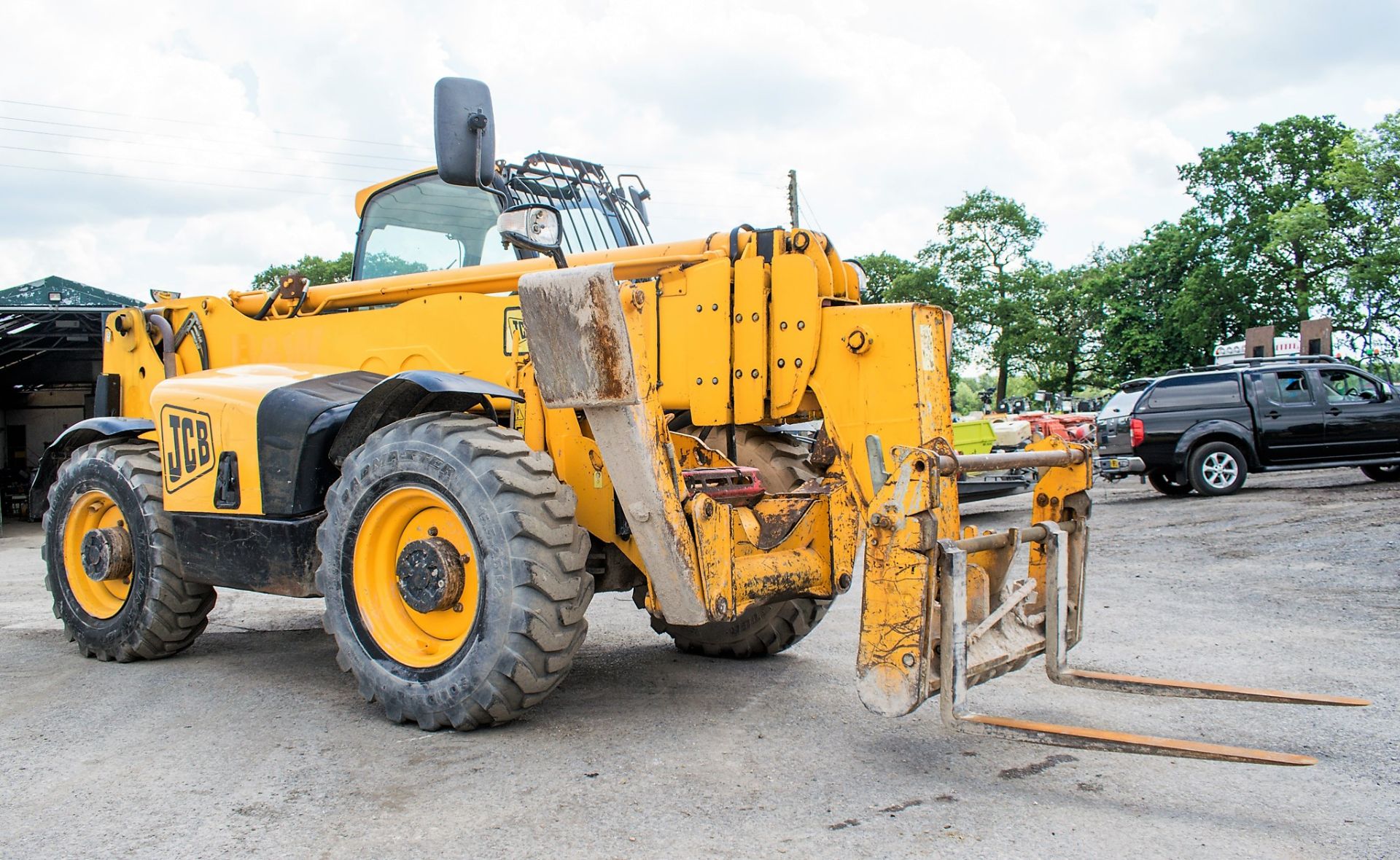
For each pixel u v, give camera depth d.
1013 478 11.73
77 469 5.03
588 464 3.82
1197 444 12.78
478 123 3.95
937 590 3.09
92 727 3.75
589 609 6.30
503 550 3.38
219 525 4.43
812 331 4.00
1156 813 2.81
